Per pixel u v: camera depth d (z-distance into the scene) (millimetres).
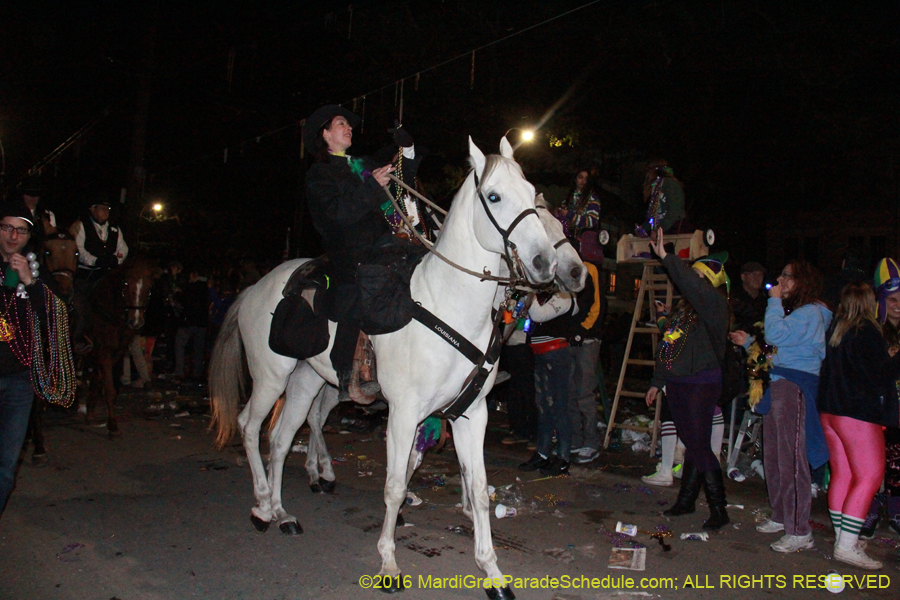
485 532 3658
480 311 3561
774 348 4477
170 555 4055
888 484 4539
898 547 4402
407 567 3977
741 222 18406
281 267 4738
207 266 20281
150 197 20594
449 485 5691
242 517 4754
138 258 7570
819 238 19406
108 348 7074
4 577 3701
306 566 3953
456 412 3721
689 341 4656
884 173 13992
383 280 3625
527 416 7215
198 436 7207
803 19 12297
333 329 4152
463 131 13336
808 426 4348
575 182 6840
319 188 3744
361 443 7191
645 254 6922
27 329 3768
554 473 6012
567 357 5961
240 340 4992
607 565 4051
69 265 7141
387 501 3672
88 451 6391
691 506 4957
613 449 7012
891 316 4297
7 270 3730
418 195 3781
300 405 4625
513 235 3287
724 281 5180
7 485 3725
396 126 4219
